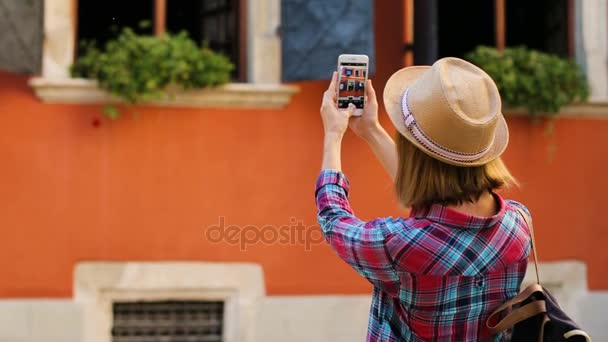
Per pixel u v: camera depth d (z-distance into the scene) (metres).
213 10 21.17
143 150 19.89
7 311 19.38
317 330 20.56
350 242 7.19
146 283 19.94
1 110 19.39
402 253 6.99
